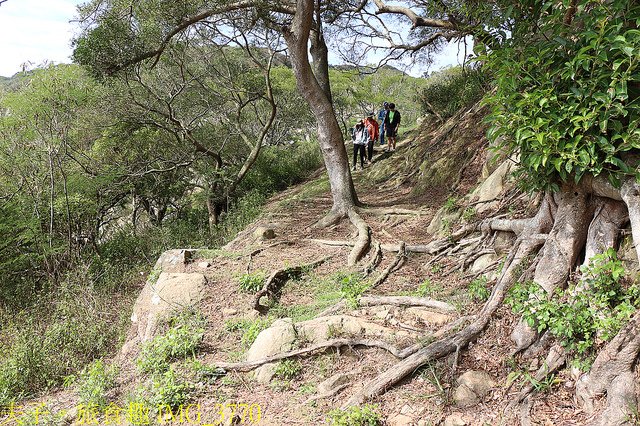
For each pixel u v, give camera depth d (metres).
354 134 15.37
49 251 10.05
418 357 3.91
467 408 3.48
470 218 6.56
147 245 12.73
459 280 5.48
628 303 3.39
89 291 8.18
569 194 4.09
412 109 29.80
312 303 5.98
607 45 3.23
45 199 11.13
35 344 6.57
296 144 28.33
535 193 5.46
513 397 3.45
